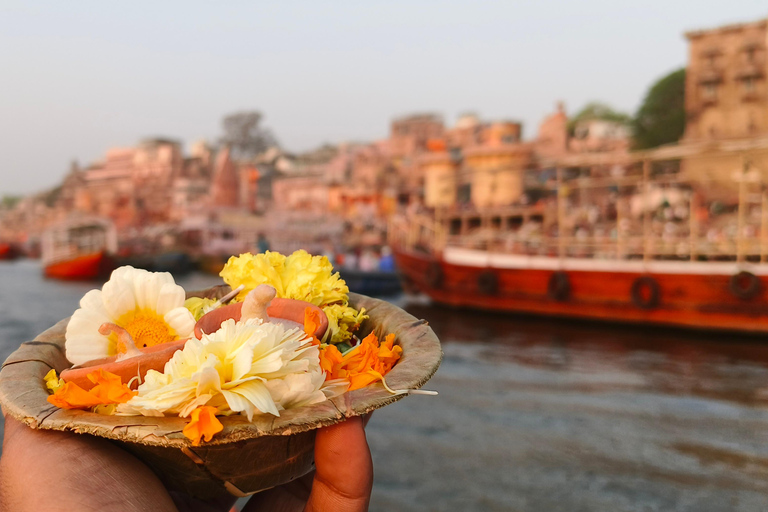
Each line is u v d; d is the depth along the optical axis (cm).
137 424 108
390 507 543
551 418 801
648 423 777
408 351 146
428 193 4497
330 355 133
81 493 112
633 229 3092
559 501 554
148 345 145
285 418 109
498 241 2959
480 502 550
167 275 150
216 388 108
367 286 2155
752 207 3200
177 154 7131
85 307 143
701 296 1378
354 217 4897
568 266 1655
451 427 761
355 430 121
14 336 1544
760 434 730
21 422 126
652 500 555
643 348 1283
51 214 7644
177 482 134
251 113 9450
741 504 543
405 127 6331
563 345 1327
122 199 6656
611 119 6912
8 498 117
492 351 1273
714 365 1127
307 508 127
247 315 130
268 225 4709
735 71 4041
